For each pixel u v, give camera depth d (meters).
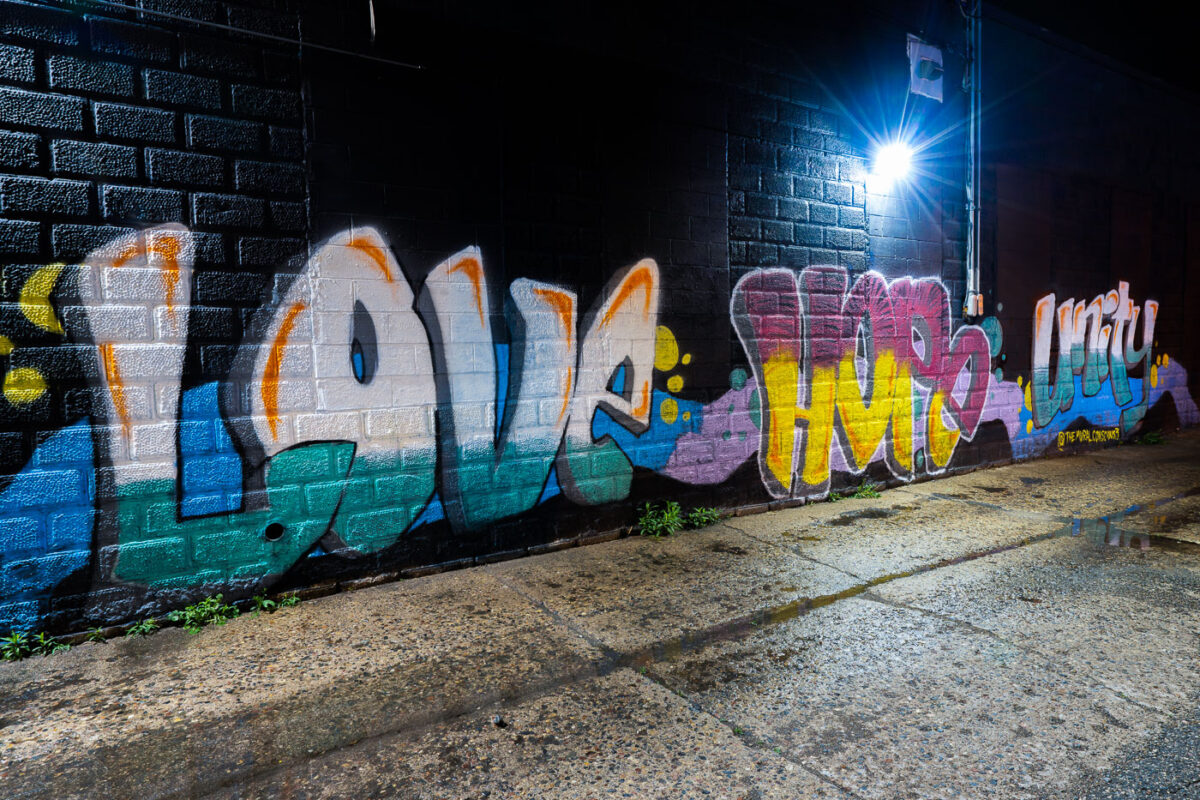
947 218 6.30
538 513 4.32
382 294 3.73
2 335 2.89
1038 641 3.07
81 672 2.82
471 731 2.40
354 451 3.70
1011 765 2.20
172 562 3.27
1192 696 2.60
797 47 5.23
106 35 3.04
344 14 3.56
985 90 6.51
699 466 4.97
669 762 2.22
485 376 4.07
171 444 3.25
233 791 2.09
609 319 4.50
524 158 4.12
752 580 3.83
